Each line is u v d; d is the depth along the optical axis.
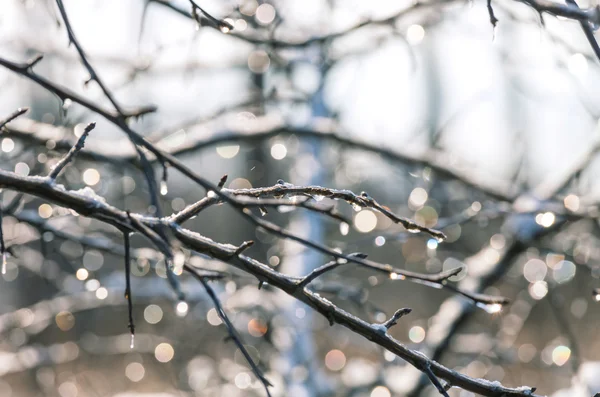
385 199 5.65
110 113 1.49
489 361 5.13
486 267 4.40
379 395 4.41
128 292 1.71
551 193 4.18
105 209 1.58
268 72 4.66
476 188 4.43
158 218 1.65
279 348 4.72
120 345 5.56
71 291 5.02
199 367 5.54
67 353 5.23
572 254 4.52
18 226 4.09
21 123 3.51
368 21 3.37
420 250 5.11
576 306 4.95
